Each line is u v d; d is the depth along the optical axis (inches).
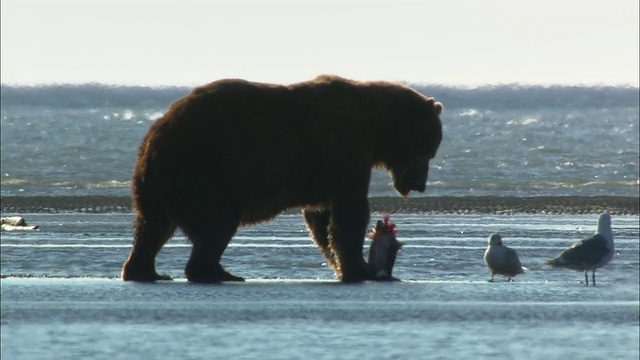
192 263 2519.7
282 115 2532.0
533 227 4116.6
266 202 2527.1
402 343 1998.0
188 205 2472.9
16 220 4045.3
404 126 2647.6
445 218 4478.3
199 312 2202.3
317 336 2028.8
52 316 2160.4
